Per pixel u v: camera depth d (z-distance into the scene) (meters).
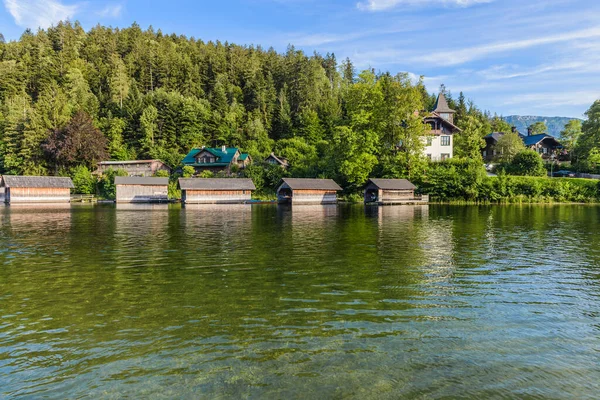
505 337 9.51
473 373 7.79
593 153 73.81
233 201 66.81
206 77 127.31
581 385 7.41
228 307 11.63
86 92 109.69
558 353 8.70
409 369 7.91
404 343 9.12
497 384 7.40
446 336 9.53
